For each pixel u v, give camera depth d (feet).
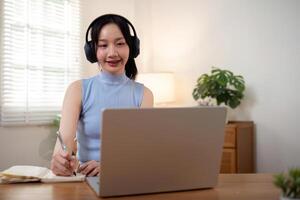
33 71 9.39
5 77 8.80
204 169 3.39
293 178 2.43
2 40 8.70
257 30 10.84
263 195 3.31
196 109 3.16
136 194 3.24
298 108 10.21
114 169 3.07
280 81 10.47
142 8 12.65
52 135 9.88
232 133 9.75
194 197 3.22
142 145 3.05
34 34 9.39
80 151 4.69
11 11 8.86
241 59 11.11
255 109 10.85
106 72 4.82
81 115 4.76
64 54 10.27
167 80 11.31
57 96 10.09
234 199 3.17
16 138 9.09
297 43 10.23
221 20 11.48
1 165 8.75
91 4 11.09
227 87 10.91
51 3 9.82
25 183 3.72
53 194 3.28
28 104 9.27
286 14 10.39
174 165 3.24
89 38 4.86
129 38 4.76
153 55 12.82
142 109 2.97
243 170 10.01
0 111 8.70
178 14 12.32
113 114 2.90
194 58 12.01
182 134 3.16
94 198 3.15
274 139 10.56
